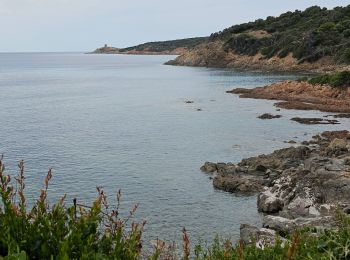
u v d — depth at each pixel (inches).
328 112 2117.4
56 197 944.3
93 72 6023.6
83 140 1588.3
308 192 855.1
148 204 913.5
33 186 1011.9
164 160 1291.8
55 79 4763.8
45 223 184.9
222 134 1658.5
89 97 3024.1
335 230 352.5
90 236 181.2
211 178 1112.2
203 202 933.8
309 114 2066.9
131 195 971.3
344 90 2422.5
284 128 1749.5
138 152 1392.7
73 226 190.9
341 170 930.1
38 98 2977.4
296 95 2561.5
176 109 2343.8
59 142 1555.1
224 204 922.7
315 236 330.3
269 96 2610.7
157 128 1806.1
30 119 2086.6
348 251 279.1
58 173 1146.0
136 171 1173.1
